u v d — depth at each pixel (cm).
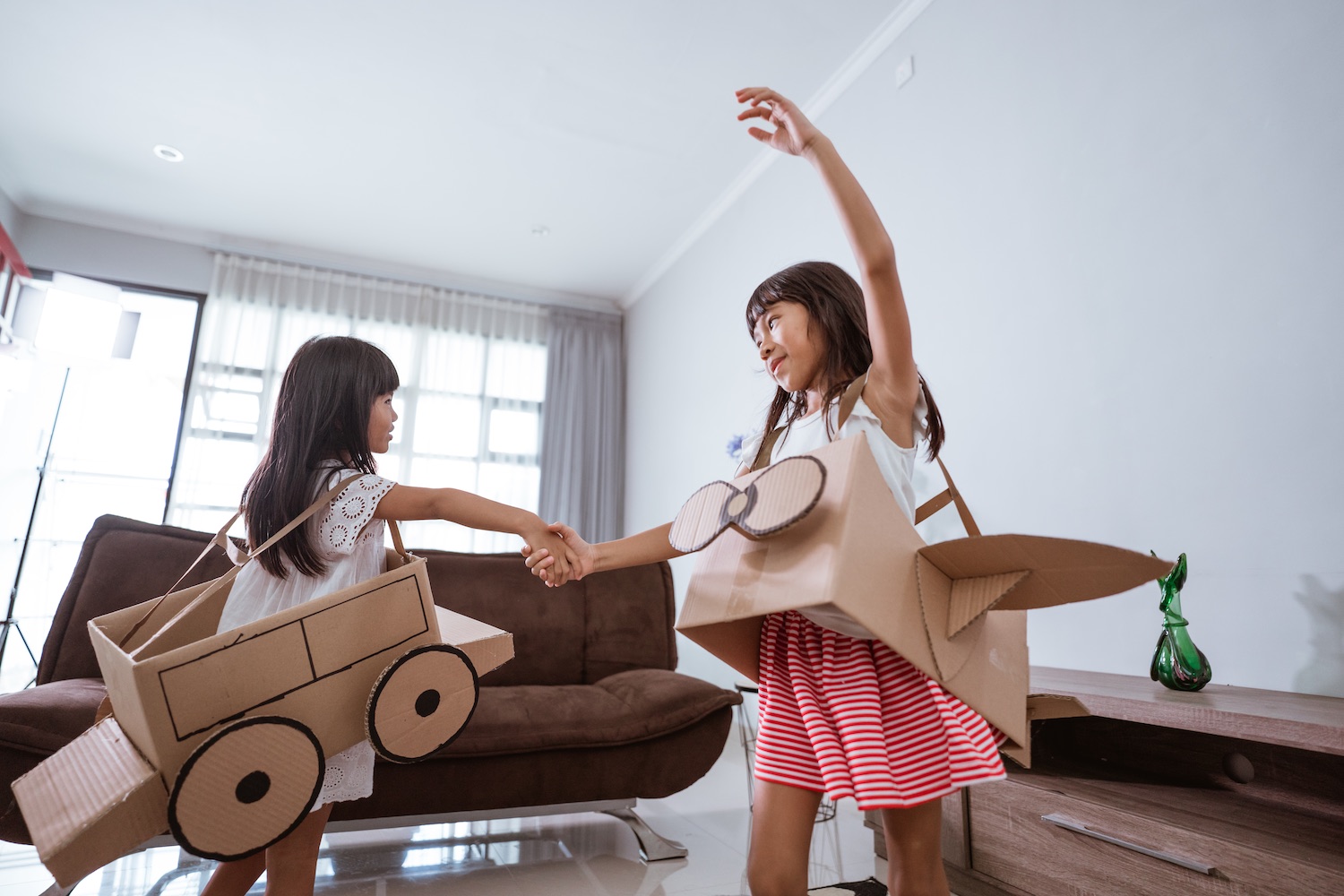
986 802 143
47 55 309
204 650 79
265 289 461
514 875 171
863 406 85
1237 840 105
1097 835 122
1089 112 199
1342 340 141
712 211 411
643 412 488
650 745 184
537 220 432
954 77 248
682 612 80
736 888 163
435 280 500
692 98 327
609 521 499
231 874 102
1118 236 187
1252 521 153
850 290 98
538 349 520
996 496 214
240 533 416
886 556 67
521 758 173
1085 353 192
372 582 91
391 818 167
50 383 401
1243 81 163
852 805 231
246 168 388
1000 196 224
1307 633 142
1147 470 174
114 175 395
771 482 70
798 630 82
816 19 280
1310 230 148
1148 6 186
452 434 488
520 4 277
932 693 76
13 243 390
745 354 367
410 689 91
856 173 294
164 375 443
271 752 79
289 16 286
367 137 361
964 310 232
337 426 112
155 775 75
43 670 180
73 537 404
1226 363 160
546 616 228
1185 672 136
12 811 136
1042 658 196
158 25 292
